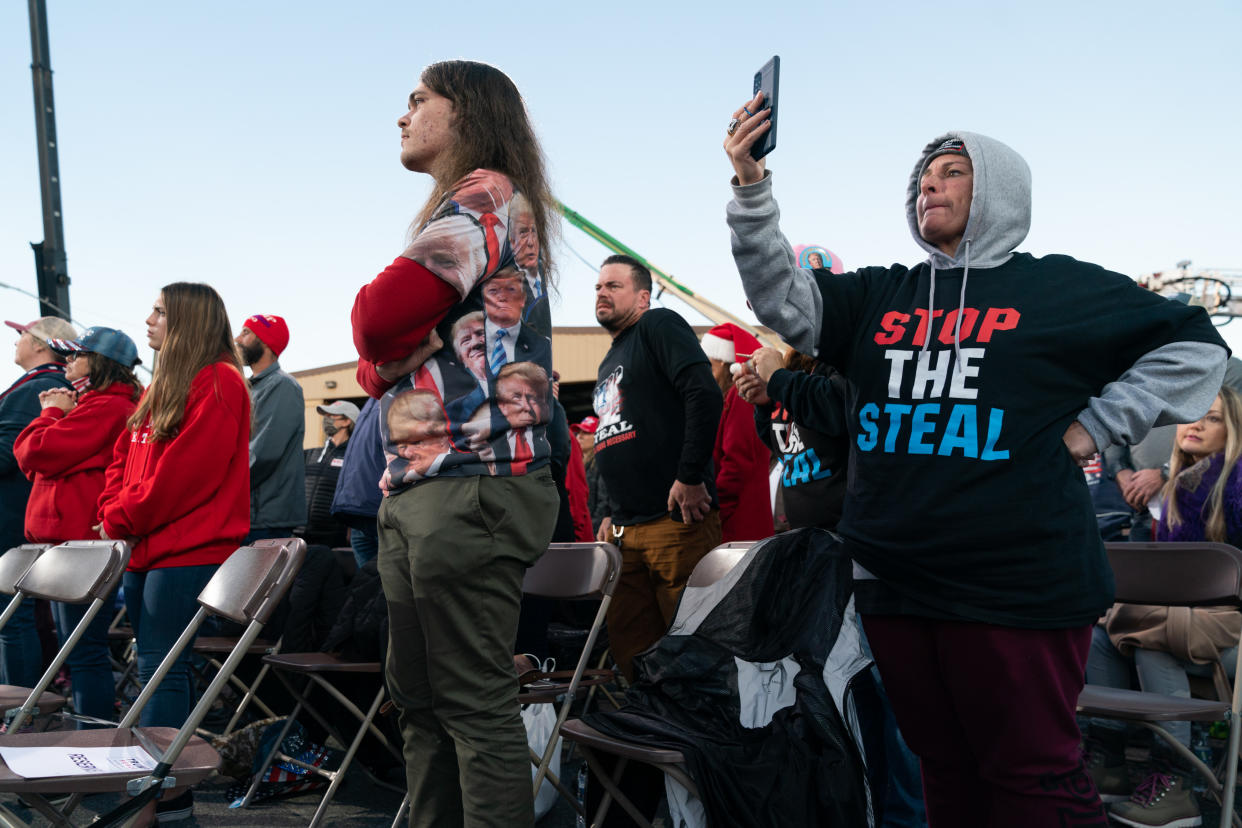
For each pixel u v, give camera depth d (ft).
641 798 7.45
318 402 55.47
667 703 7.45
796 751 6.69
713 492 10.54
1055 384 5.23
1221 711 7.74
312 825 9.61
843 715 6.92
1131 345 5.31
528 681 9.53
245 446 10.00
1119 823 9.70
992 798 5.45
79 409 12.09
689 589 8.33
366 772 11.84
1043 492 5.12
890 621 5.80
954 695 5.46
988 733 5.33
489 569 5.85
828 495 8.50
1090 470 14.16
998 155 5.61
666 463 10.66
